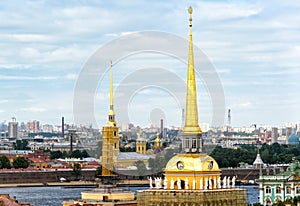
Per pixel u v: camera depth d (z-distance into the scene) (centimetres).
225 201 18450
